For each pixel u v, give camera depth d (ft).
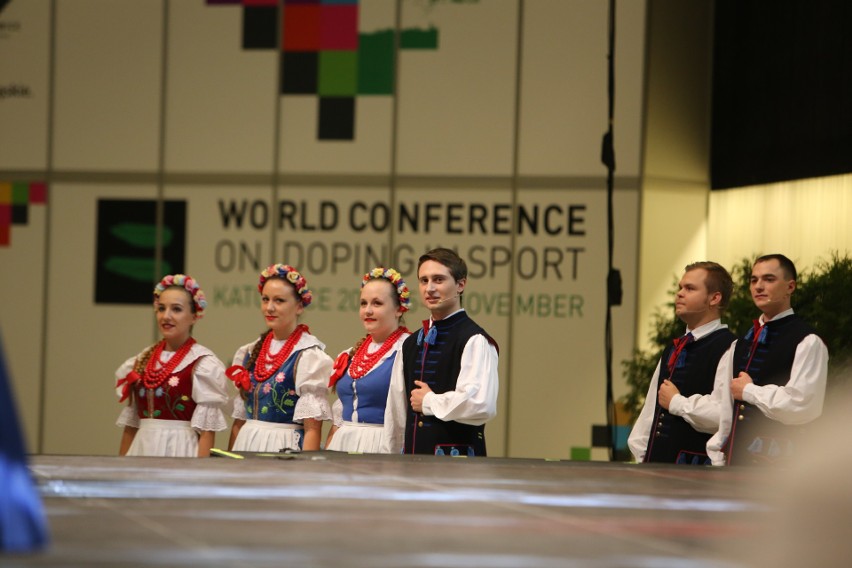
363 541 11.21
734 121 61.72
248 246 66.49
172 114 67.26
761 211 59.21
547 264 64.28
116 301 67.41
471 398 29.04
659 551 11.07
